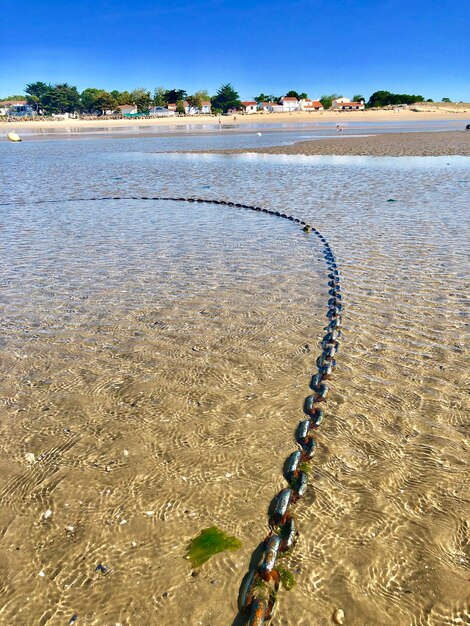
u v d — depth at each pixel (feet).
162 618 3.84
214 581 4.09
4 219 18.21
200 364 7.45
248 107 192.24
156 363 7.52
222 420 6.09
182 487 5.05
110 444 5.71
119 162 38.45
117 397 6.65
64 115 181.06
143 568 4.22
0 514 4.79
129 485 5.10
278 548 4.17
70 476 5.24
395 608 3.86
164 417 6.18
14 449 5.68
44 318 9.35
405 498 4.85
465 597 3.92
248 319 9.04
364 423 5.97
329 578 4.09
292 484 5.02
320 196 21.25
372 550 4.32
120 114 177.58
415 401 6.38
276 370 7.22
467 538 4.42
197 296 10.26
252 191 23.12
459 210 17.33
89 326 8.95
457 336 8.10
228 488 5.02
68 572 4.21
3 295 10.59
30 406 6.50
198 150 48.11
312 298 9.99
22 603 3.97
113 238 15.26
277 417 6.12
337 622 3.76
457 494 4.87
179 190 23.98
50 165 37.24
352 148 44.55
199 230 16.03
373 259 12.32
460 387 6.66
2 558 4.34
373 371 7.12
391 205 18.74
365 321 8.78
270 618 3.80
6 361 7.72
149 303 9.95
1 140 77.05
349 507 4.76
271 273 11.60
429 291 10.08
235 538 4.46
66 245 14.52
